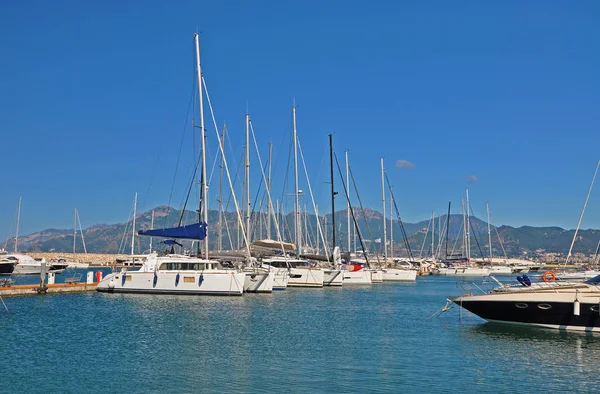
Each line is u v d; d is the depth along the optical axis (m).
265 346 26.22
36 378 20.33
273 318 35.09
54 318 33.81
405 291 60.69
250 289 49.25
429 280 93.19
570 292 29.09
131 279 46.56
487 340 28.02
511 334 29.58
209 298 44.00
